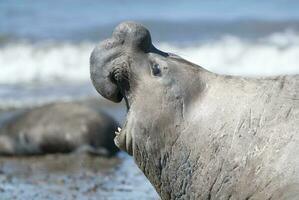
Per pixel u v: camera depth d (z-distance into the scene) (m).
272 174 10.03
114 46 11.12
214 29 47.75
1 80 40.16
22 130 29.41
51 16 52.94
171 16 52.09
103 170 24.08
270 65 41.12
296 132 10.11
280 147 10.10
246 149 10.29
